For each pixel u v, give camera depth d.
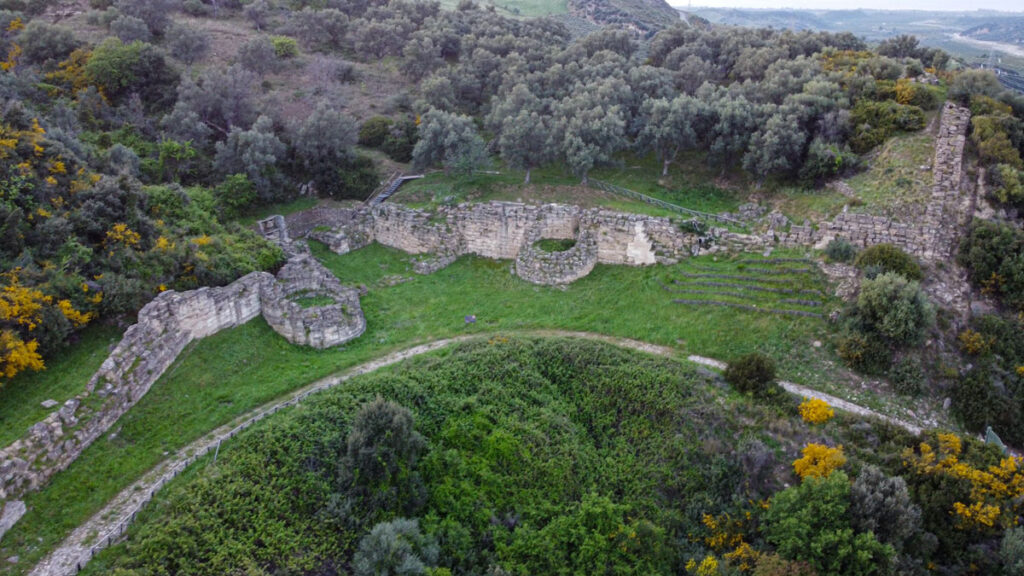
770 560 28.16
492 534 30.47
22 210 36.88
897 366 38.00
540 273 49.38
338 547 28.05
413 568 26.53
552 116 63.31
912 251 43.78
